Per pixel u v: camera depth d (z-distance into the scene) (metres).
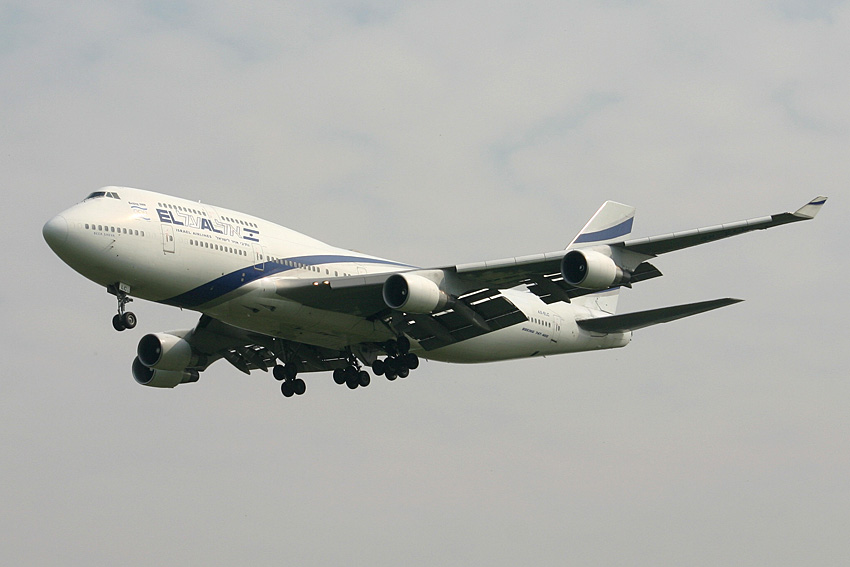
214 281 89.25
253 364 110.75
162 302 90.38
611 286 89.75
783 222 82.19
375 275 91.25
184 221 88.25
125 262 84.38
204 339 106.12
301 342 101.75
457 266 90.25
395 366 104.94
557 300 95.06
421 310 89.38
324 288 91.31
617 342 123.94
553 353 118.25
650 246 87.81
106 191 87.00
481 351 108.94
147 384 108.38
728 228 84.06
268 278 92.56
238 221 93.12
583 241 125.56
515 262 88.88
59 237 82.31
